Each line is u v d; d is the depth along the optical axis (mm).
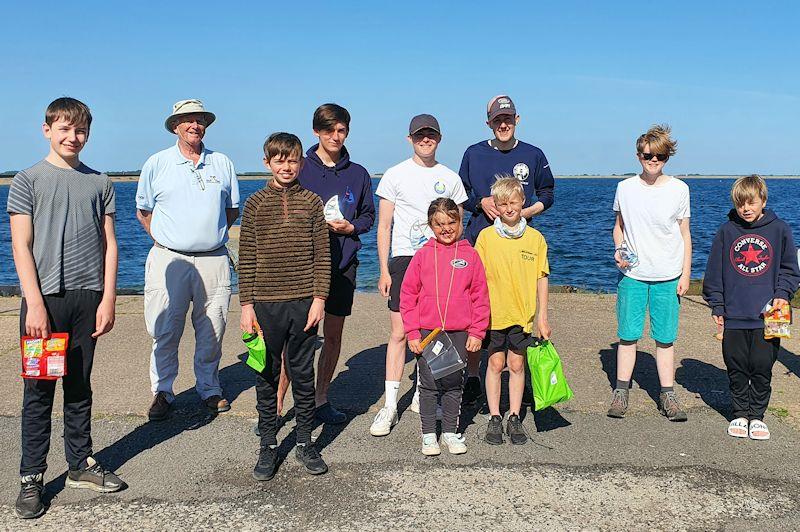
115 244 3656
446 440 4137
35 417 3396
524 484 3703
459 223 4211
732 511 3422
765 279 4344
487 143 5289
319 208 3943
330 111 4379
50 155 3502
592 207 57312
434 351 4070
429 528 3246
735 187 4414
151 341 6699
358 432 4461
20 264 3322
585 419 4699
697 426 4562
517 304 4336
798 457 4062
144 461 3988
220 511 3406
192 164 4758
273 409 3912
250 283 3842
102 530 3225
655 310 4734
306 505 3469
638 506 3469
